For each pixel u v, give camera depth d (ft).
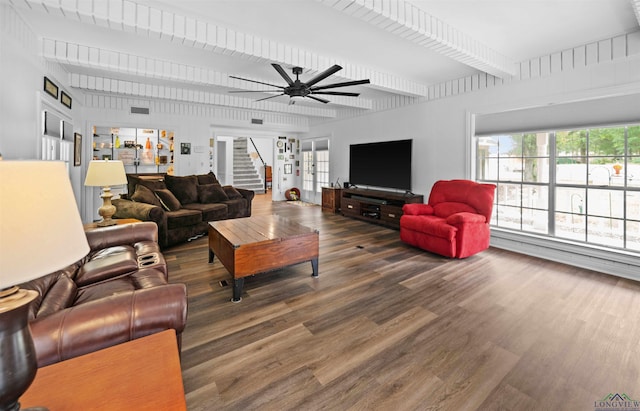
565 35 10.41
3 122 7.97
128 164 22.79
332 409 4.80
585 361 5.99
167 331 3.79
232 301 8.54
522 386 5.32
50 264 2.09
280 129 28.17
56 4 7.52
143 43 11.41
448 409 4.81
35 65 10.28
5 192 1.94
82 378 2.87
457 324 7.38
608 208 11.62
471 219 12.24
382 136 20.34
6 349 2.13
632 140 10.91
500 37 10.55
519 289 9.46
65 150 15.14
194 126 22.86
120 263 6.63
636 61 10.14
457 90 15.55
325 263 11.80
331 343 6.57
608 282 10.09
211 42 9.75
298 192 31.24
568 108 11.96
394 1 8.08
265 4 8.59
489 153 15.08
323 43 11.24
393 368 5.78
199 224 15.66
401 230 14.33
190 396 5.03
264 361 5.97
